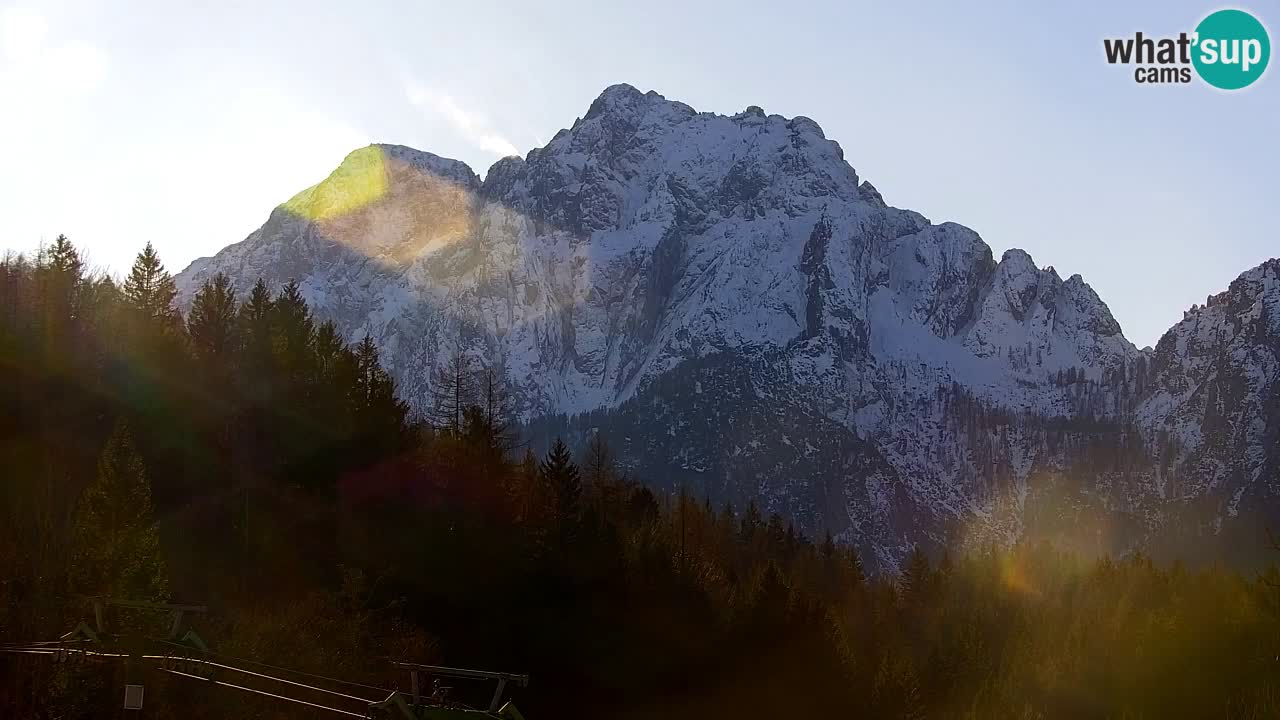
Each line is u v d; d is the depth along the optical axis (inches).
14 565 2064.5
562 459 3937.0
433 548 3144.7
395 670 2113.7
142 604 1720.0
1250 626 5073.8
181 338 3521.2
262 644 2012.8
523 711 3137.3
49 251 4072.3
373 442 3203.7
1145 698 5216.5
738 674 3843.5
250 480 2999.5
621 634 3499.0
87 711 1609.3
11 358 3196.4
